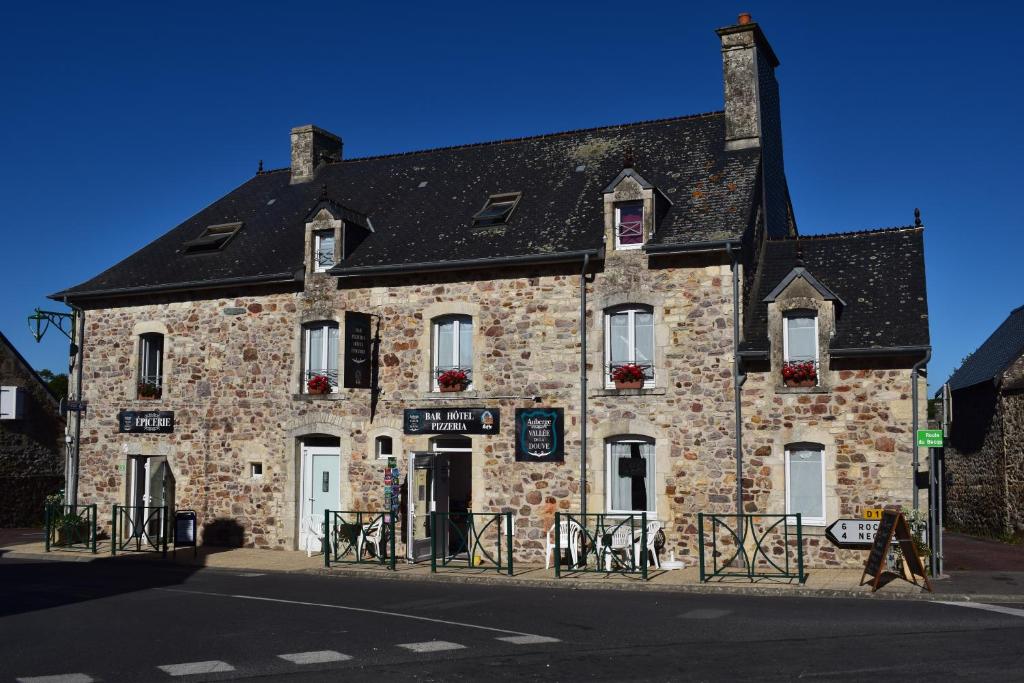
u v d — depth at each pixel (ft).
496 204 62.49
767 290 54.03
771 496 50.37
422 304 58.75
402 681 26.40
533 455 55.01
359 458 59.31
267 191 74.79
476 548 55.98
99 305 68.33
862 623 34.65
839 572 48.08
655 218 54.24
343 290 60.90
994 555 57.52
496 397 56.29
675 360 52.75
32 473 86.22
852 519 48.60
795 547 49.83
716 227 53.06
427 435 57.77
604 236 55.16
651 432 52.80
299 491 61.41
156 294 66.39
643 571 46.62
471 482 59.31
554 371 55.21
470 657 29.40
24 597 42.39
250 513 62.13
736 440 51.11
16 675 27.30
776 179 64.69
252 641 32.07
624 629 33.99
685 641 31.65
